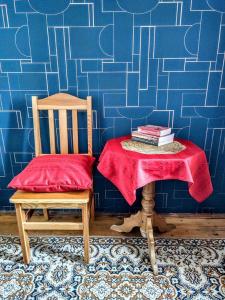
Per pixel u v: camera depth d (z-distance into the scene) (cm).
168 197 198
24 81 173
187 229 186
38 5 157
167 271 148
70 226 147
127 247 167
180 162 136
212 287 138
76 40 164
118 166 145
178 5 156
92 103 178
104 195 199
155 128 161
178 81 172
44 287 138
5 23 161
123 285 139
